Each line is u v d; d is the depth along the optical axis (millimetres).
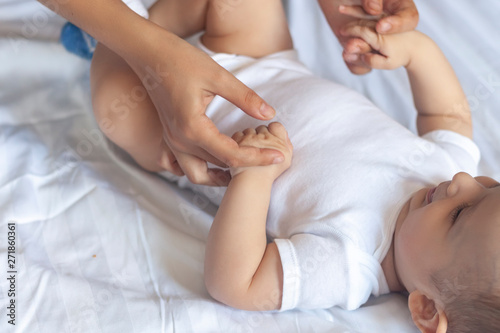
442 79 1104
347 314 896
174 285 891
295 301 854
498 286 758
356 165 930
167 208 1029
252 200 856
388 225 899
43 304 813
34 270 848
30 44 1162
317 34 1395
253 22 1104
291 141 971
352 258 854
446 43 1322
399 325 891
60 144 1076
